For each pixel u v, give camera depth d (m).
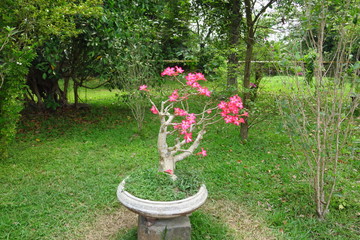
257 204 3.36
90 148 5.24
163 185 2.51
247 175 4.05
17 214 3.08
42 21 4.20
